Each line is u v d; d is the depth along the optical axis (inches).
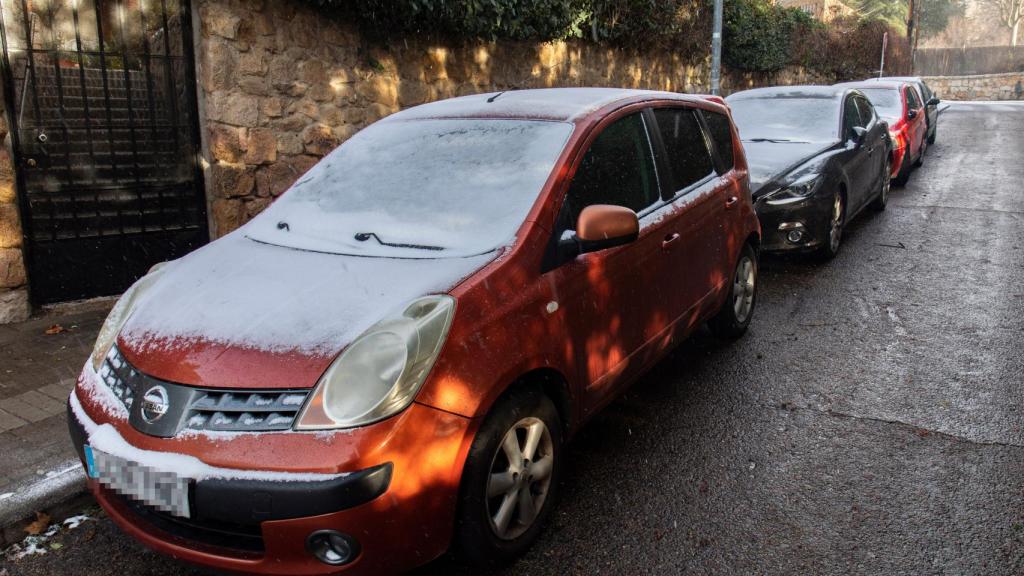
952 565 111.3
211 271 123.6
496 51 369.1
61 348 195.0
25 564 117.2
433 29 319.0
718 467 141.2
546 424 116.1
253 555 93.7
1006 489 131.2
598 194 136.8
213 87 240.1
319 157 277.7
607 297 132.9
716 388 176.7
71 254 226.7
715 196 178.1
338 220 135.5
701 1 581.3
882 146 364.5
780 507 127.6
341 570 92.5
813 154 292.5
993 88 1673.2
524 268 115.6
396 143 152.6
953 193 438.9
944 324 217.3
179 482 92.0
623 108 153.3
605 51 475.5
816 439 151.2
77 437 106.3
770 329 216.8
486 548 106.3
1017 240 318.7
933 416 159.9
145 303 119.1
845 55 1045.8
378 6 282.0
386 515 92.2
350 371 94.3
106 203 230.8
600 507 128.6
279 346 99.2
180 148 242.4
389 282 110.7
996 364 186.9
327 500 89.0
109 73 225.6
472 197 130.1
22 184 215.6
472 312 105.0
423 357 97.3
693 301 169.0
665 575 110.9
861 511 125.7
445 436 97.1
